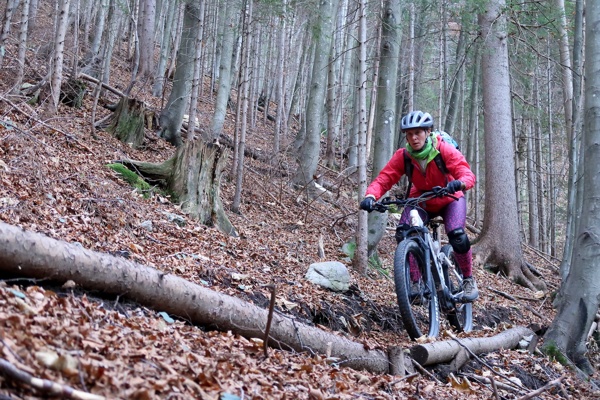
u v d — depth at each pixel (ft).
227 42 45.19
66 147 26.27
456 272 19.98
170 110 39.47
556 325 22.71
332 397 10.49
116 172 24.62
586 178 22.48
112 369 7.97
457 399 13.94
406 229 18.76
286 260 23.57
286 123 67.26
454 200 19.19
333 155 56.65
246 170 41.14
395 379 14.10
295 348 13.80
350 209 42.86
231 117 65.87
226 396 8.70
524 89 62.95
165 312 12.57
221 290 16.67
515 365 18.99
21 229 10.77
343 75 70.18
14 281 10.87
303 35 85.35
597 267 22.27
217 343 11.83
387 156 29.78
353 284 22.26
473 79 63.82
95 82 39.73
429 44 63.00
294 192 41.55
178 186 25.02
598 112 22.00
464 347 17.34
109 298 12.03
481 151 83.25
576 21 40.24
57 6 36.88
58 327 8.66
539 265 55.01
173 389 8.14
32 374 6.90
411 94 55.16
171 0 69.97
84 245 15.52
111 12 51.24
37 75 36.70
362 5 25.67
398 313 21.74
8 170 18.38
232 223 28.66
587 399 19.04
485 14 41.11
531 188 70.28
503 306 31.58
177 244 19.70
